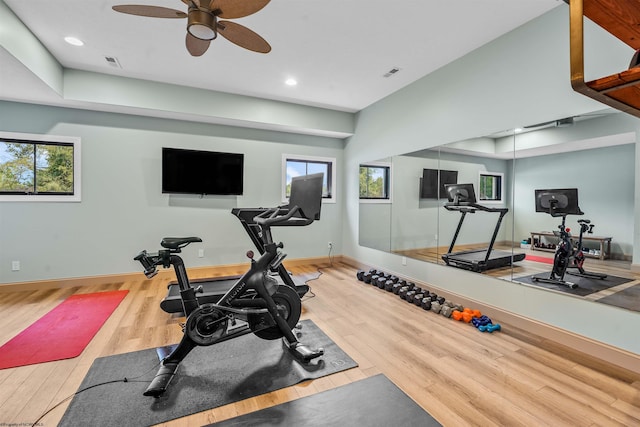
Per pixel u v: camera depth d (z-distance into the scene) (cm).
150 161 425
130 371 201
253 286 214
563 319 240
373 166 473
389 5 240
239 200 481
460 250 330
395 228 428
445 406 170
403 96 408
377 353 227
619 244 216
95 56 323
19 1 235
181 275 230
